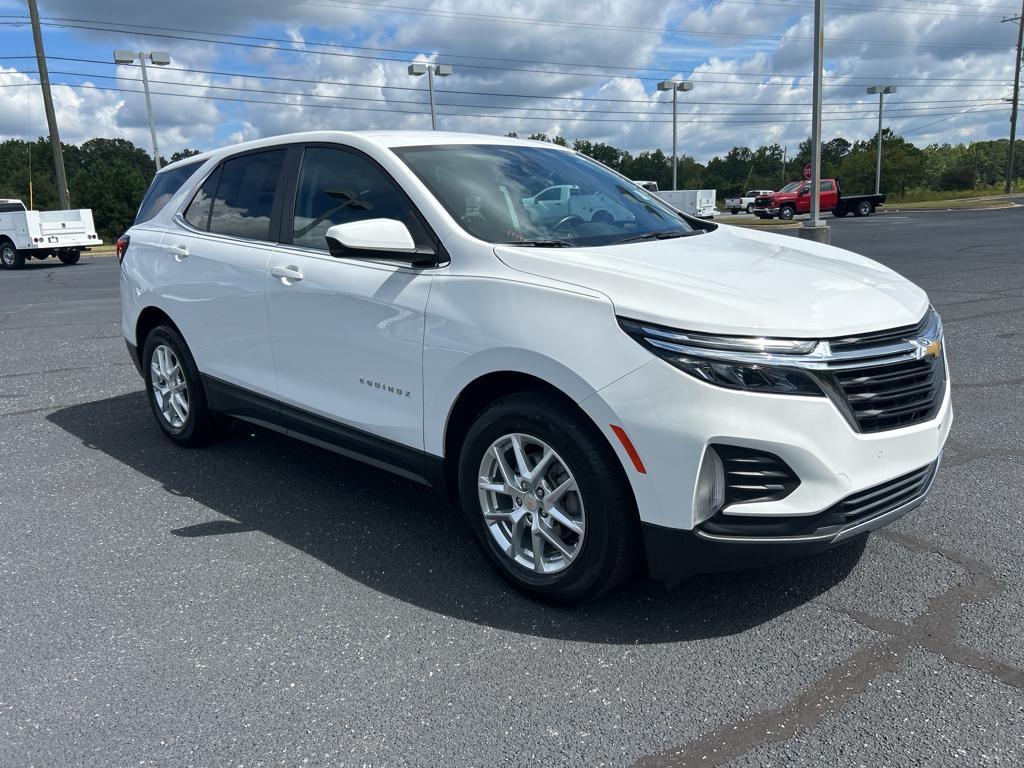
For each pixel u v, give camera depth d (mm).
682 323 2676
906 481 2926
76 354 8305
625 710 2529
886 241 20656
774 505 2654
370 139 3846
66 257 24875
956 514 3891
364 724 2488
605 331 2789
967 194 73375
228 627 3055
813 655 2793
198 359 4750
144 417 5914
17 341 9148
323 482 4547
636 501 2773
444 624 3057
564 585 3047
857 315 2824
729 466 2650
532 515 3131
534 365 2926
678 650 2848
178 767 2318
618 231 3750
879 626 2959
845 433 2689
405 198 3568
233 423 5555
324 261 3840
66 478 4664
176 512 4148
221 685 2697
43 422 5824
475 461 3252
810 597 3174
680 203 41281
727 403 2615
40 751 2391
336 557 3623
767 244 3766
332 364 3811
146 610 3184
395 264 3502
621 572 2957
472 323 3129
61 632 3029
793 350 2637
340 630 3023
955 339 7902
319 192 4023
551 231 3557
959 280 12188
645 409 2684
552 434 2939
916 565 3404
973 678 2633
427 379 3336
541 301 2969
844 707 2512
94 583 3410
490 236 3367
